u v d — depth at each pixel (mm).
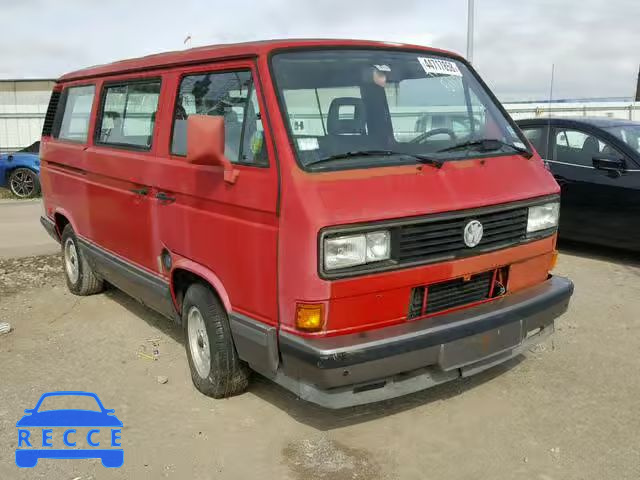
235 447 3711
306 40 3969
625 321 5637
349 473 3428
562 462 3480
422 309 3607
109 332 5652
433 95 4301
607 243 7734
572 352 4961
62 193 6492
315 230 3180
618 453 3555
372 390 3457
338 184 3348
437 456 3570
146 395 4387
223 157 3600
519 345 3959
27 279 7441
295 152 3406
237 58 3838
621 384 4402
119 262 5312
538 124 8508
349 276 3270
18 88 22156
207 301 4109
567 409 4062
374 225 3293
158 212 4520
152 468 3520
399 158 3688
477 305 3844
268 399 4277
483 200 3717
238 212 3662
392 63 4191
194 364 4402
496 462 3498
